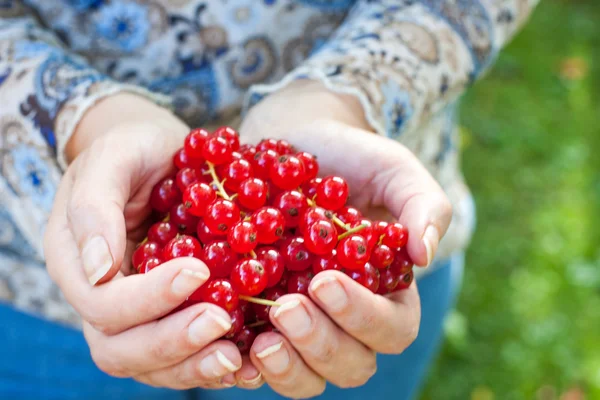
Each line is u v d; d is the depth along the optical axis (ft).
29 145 1.28
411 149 1.46
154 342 1.11
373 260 1.20
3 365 1.44
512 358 2.69
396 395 1.60
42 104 1.28
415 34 1.36
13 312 1.42
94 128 1.28
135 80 1.43
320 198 1.23
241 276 1.15
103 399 1.46
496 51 1.43
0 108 1.29
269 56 1.45
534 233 3.29
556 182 3.66
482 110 4.21
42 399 1.45
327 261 1.20
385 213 1.33
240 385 1.19
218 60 1.43
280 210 1.23
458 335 2.73
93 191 1.16
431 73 1.35
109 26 1.40
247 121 1.37
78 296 1.14
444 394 2.58
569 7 5.37
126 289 1.11
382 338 1.17
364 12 1.40
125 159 1.22
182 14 1.39
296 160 1.23
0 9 1.38
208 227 1.21
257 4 1.41
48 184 1.29
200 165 1.29
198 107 1.45
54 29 1.41
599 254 3.16
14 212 1.32
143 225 1.33
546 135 4.00
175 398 1.51
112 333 1.15
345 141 1.28
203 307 1.10
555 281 3.02
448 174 1.57
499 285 3.01
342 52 1.34
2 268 1.39
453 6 1.39
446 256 1.56
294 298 1.12
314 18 1.45
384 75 1.32
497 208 3.45
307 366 1.18
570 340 2.77
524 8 1.46
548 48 4.85
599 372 2.63
